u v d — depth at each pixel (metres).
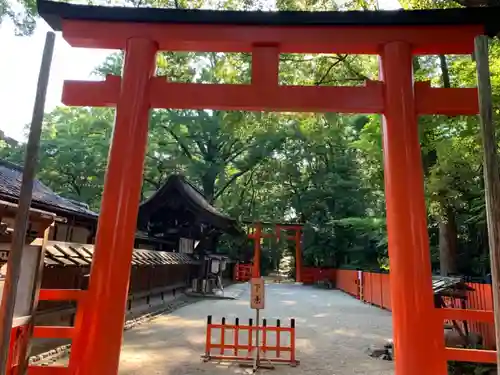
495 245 2.97
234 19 4.94
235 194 34.12
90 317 4.25
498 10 4.64
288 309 15.75
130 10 4.91
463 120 8.88
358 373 6.96
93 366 4.11
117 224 4.48
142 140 4.80
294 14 4.88
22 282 4.19
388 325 12.34
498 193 3.04
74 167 23.78
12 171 9.95
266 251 39.38
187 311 14.65
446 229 12.81
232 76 10.21
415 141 4.64
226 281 29.38
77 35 5.02
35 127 3.29
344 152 31.03
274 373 6.77
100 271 4.36
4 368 2.93
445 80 9.78
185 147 27.39
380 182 12.87
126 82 4.85
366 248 28.92
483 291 8.70
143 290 13.71
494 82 7.37
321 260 32.81
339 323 12.61
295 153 31.67
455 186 9.30
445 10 4.73
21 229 3.13
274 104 4.88
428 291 4.28
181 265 18.94
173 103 4.91
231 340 9.52
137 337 9.66
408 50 4.91
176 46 5.16
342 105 4.87
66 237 10.41
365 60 10.50
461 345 7.94
